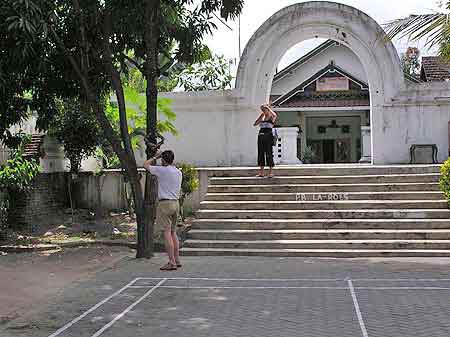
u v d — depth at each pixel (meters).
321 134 36.00
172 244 10.94
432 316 7.51
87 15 12.51
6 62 11.99
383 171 15.14
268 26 18.19
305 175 15.39
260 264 11.37
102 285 9.68
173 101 18.66
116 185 17.61
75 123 16.53
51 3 11.29
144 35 12.73
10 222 15.66
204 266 11.20
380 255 12.08
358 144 35.69
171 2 12.80
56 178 17.41
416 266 10.96
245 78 18.34
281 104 32.19
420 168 15.11
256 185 15.00
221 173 15.75
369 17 17.89
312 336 6.75
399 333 6.82
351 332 6.88
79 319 7.64
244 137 18.44
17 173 14.73
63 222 16.23
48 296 9.07
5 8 10.50
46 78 13.74
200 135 18.64
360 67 33.50
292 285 9.44
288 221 13.28
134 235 14.68
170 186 10.94
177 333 6.95
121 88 12.52
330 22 18.03
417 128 18.03
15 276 10.61
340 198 14.21
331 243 12.49
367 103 31.70
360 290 9.00
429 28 10.80
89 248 13.48
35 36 11.00
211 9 12.98
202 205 14.30
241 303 8.32
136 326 7.28
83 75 12.22
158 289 9.29
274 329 7.04
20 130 15.90
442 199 13.85
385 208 13.64
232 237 13.12
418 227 12.91
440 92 17.81
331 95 32.22
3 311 8.17
